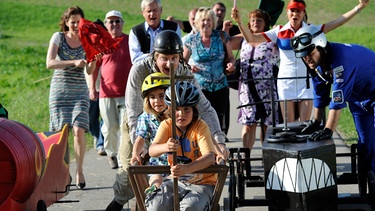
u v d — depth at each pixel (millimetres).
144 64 12906
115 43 16906
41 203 12672
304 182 12078
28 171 12086
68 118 17203
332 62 12914
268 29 19297
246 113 18844
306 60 13031
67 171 14656
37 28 73562
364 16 66438
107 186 17703
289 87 18281
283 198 12281
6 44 64188
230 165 13164
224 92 18516
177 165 10586
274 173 12297
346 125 25031
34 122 26547
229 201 12641
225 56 18438
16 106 30750
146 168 10812
